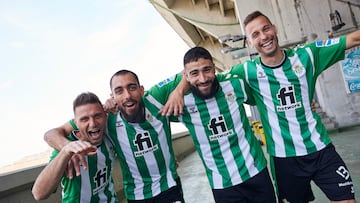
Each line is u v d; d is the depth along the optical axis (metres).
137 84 2.22
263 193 2.24
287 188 2.35
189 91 2.30
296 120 2.25
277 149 2.32
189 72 2.16
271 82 2.30
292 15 8.11
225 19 11.85
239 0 8.38
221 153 2.28
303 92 2.24
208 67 2.14
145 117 2.32
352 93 7.93
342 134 7.16
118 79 2.16
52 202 3.55
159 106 2.40
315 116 2.28
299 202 2.36
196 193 4.63
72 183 2.09
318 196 3.34
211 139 2.31
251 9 8.32
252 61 2.42
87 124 2.03
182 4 12.07
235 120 2.29
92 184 2.18
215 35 12.01
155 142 2.35
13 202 2.99
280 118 2.30
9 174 2.93
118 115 2.34
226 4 11.19
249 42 2.30
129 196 2.37
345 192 2.09
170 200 2.35
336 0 7.82
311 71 2.25
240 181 2.22
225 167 2.26
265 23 2.18
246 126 2.34
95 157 2.17
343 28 7.80
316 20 7.98
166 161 2.41
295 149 2.24
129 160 2.35
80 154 1.75
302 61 2.24
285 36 8.20
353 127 7.75
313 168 2.20
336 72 8.09
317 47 2.26
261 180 2.23
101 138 2.15
